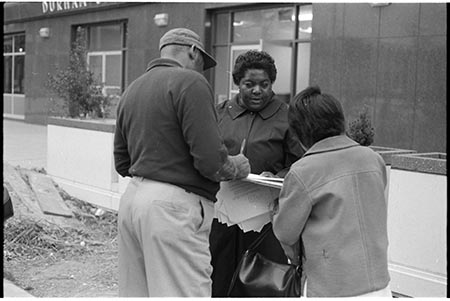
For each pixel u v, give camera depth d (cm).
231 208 327
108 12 1577
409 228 439
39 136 1572
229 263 347
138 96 296
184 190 288
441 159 444
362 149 265
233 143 343
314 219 263
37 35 1867
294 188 262
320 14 1062
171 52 309
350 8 1016
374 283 255
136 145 296
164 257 282
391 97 962
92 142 767
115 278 503
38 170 930
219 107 362
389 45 963
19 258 545
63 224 646
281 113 342
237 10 1285
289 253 281
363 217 256
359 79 1006
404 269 442
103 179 751
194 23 1330
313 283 263
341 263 254
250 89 337
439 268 422
